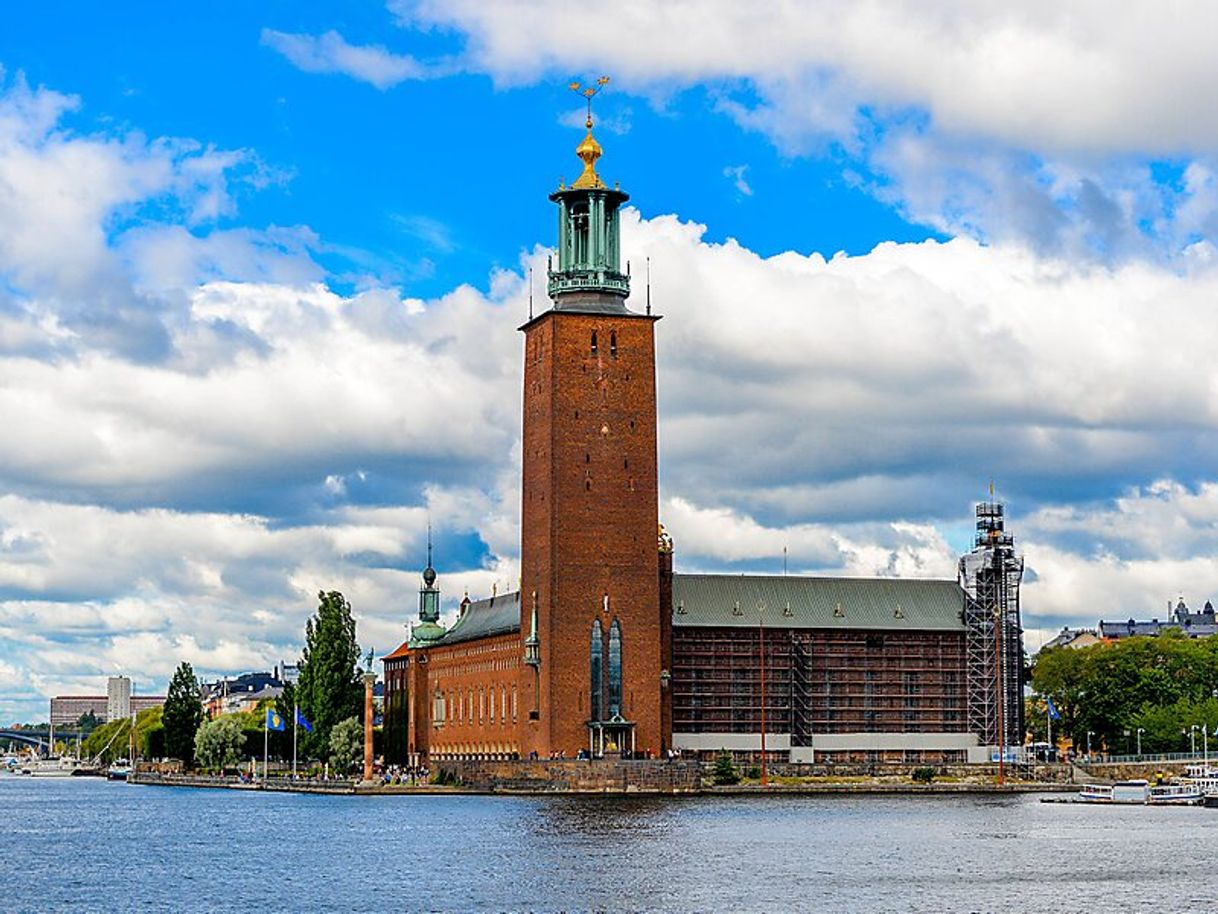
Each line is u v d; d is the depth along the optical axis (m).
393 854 128.00
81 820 184.38
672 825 151.88
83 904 103.75
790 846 131.88
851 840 137.50
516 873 114.12
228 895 106.56
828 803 187.38
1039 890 106.56
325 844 138.75
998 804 190.62
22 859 132.62
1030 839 140.75
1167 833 148.25
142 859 131.00
